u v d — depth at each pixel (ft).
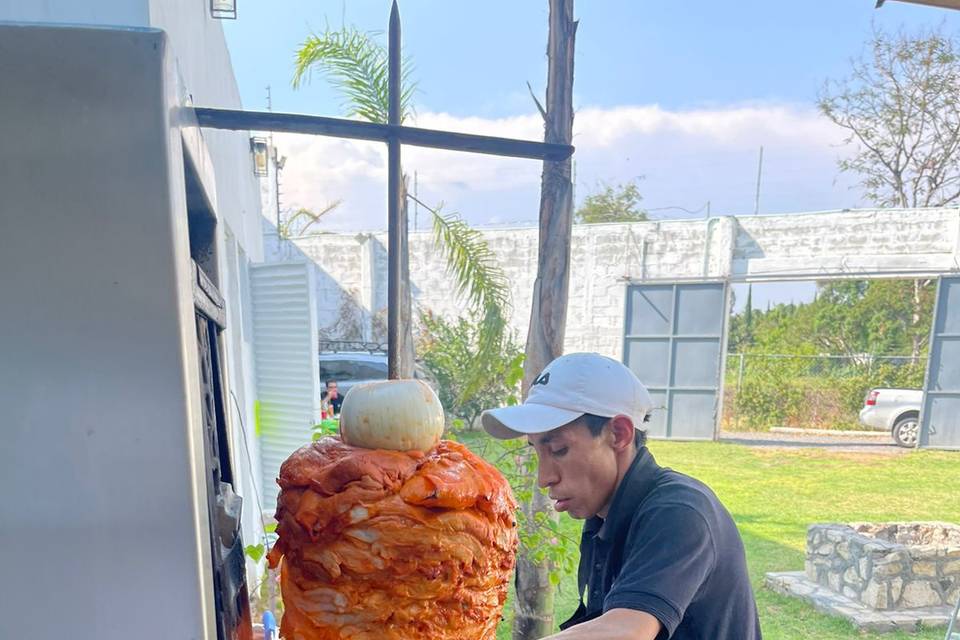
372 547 2.44
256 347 16.65
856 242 31.86
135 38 2.08
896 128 48.67
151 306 2.18
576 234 36.50
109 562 2.24
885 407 35.91
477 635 2.65
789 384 41.83
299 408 15.38
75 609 2.23
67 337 2.15
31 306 2.12
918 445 33.58
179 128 2.34
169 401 2.22
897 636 13.92
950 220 30.73
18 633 2.21
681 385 34.81
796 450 33.24
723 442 34.71
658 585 4.01
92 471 2.20
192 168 3.11
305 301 15.06
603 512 5.13
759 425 41.50
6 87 2.03
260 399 16.53
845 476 27.73
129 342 2.18
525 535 10.42
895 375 40.86
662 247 34.86
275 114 3.29
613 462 4.89
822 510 22.84
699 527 4.30
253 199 22.39
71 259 2.12
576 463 4.83
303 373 15.15
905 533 17.11
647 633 3.80
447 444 2.94
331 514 2.47
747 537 20.06
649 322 34.94
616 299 36.01
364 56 12.95
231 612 3.26
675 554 4.16
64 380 2.16
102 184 2.11
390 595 2.47
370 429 2.71
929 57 46.21
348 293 40.14
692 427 34.86
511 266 36.11
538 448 5.01
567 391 4.78
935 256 31.22
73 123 2.08
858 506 23.35
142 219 2.14
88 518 2.22
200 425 2.38
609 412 4.75
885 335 46.32
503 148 3.49
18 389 2.14
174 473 2.24
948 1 6.77
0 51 2.01
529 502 10.55
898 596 14.76
